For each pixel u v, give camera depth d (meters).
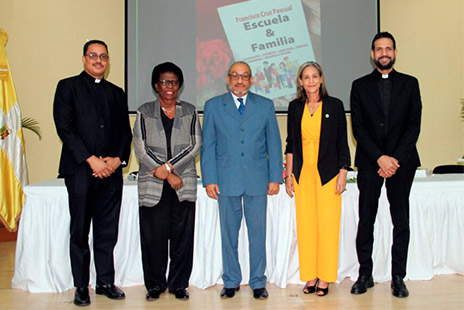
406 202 2.54
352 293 2.59
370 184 2.51
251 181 2.46
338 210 2.52
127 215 2.77
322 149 2.47
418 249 2.86
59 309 2.39
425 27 4.79
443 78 4.82
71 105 2.40
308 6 4.65
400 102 2.49
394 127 2.50
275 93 4.64
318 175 2.50
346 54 4.68
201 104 4.57
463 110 4.79
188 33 4.56
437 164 4.84
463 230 2.90
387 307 2.36
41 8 4.51
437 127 4.84
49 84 4.54
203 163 2.50
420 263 2.87
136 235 2.78
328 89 4.67
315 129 2.49
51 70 4.53
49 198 2.70
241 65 2.45
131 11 4.48
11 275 3.08
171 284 2.56
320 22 4.66
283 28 4.64
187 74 4.56
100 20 4.57
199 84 4.57
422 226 2.86
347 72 4.68
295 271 2.83
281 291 2.67
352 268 2.86
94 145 2.40
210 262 2.76
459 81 4.82
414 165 2.52
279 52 4.64
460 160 3.77
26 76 4.50
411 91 2.50
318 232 2.55
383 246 2.82
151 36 4.51
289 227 2.75
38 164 4.54
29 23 4.50
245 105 2.50
